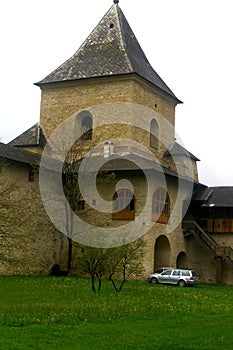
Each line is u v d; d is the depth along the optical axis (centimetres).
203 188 3744
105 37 3744
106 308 1623
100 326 1305
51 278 2730
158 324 1388
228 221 3519
